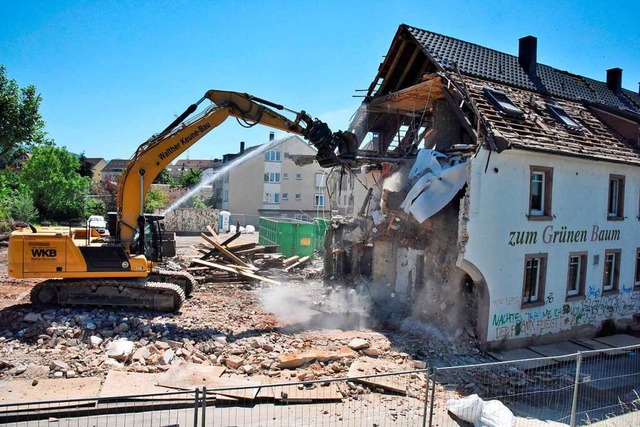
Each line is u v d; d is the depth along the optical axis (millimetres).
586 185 15172
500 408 8148
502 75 17141
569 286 15141
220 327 12195
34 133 32531
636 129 17297
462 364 11688
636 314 16969
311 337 12164
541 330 14164
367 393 9188
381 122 19219
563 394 10828
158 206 44438
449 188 13133
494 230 12992
